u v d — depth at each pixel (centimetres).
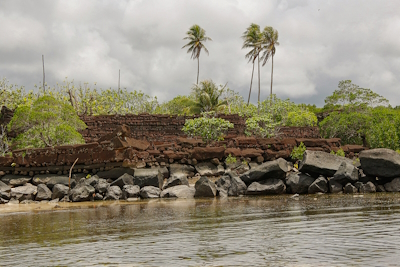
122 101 6181
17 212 1789
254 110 5378
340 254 847
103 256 896
